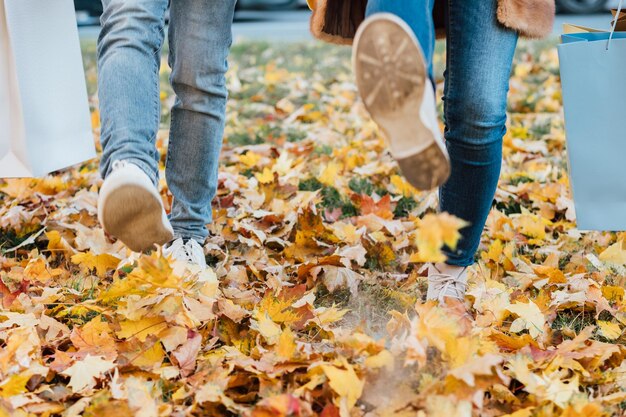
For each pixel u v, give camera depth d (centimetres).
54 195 365
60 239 286
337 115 523
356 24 226
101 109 205
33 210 329
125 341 203
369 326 221
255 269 262
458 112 206
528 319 219
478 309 229
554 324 236
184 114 243
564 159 419
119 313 214
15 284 256
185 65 237
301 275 259
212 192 258
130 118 201
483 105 202
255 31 1051
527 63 703
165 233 199
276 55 802
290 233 305
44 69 252
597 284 249
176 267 216
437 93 603
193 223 256
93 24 1112
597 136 231
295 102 585
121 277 265
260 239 290
